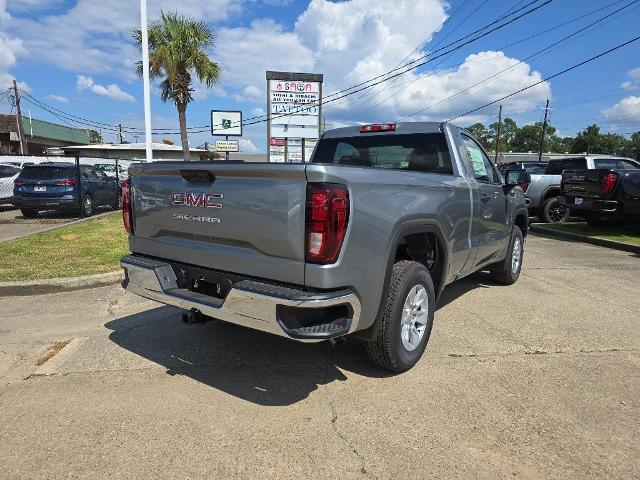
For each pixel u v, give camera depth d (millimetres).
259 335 4535
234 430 2951
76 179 13016
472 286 6445
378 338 3504
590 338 4535
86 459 2654
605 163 13492
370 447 2787
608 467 2625
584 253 9125
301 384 3562
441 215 3998
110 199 15102
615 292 6176
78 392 3424
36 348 4238
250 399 3338
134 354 4105
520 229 6773
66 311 5281
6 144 43625
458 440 2863
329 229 2830
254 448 2768
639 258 8594
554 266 7848
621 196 10188
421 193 3701
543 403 3307
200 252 3445
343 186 2898
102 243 8875
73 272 6539
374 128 5172
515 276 6598
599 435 2934
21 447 2762
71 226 11234
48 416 3102
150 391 3443
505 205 5836
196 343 4344
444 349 4238
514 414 3160
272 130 20281
